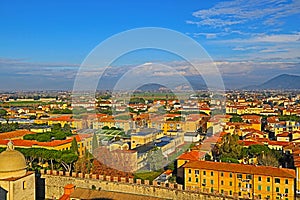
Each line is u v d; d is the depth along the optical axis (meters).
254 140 115.38
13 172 53.22
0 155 54.16
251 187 66.12
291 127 152.50
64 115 185.38
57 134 117.88
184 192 56.81
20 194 53.34
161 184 58.56
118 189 61.09
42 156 80.44
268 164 86.62
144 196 51.56
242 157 92.12
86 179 63.66
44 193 67.50
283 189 64.12
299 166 74.12
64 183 65.88
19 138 120.44
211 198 55.16
